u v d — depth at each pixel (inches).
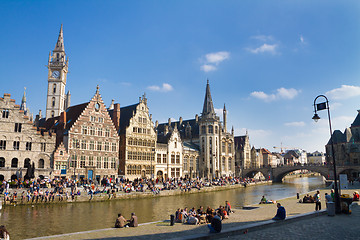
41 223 1200.8
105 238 743.1
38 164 2224.4
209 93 4379.9
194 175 3907.5
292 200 1756.9
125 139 2918.3
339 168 3737.7
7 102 2143.2
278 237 658.2
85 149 2504.9
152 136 3223.4
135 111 3102.9
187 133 4547.2
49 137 2303.2
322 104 1052.5
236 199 2246.6
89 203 1782.7
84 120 2529.5
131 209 1651.1
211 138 4165.8
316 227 760.3
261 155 6584.6
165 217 1428.4
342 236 653.3
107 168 2657.5
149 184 2474.2
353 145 4269.2
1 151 2076.8
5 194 1541.6
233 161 4530.0
